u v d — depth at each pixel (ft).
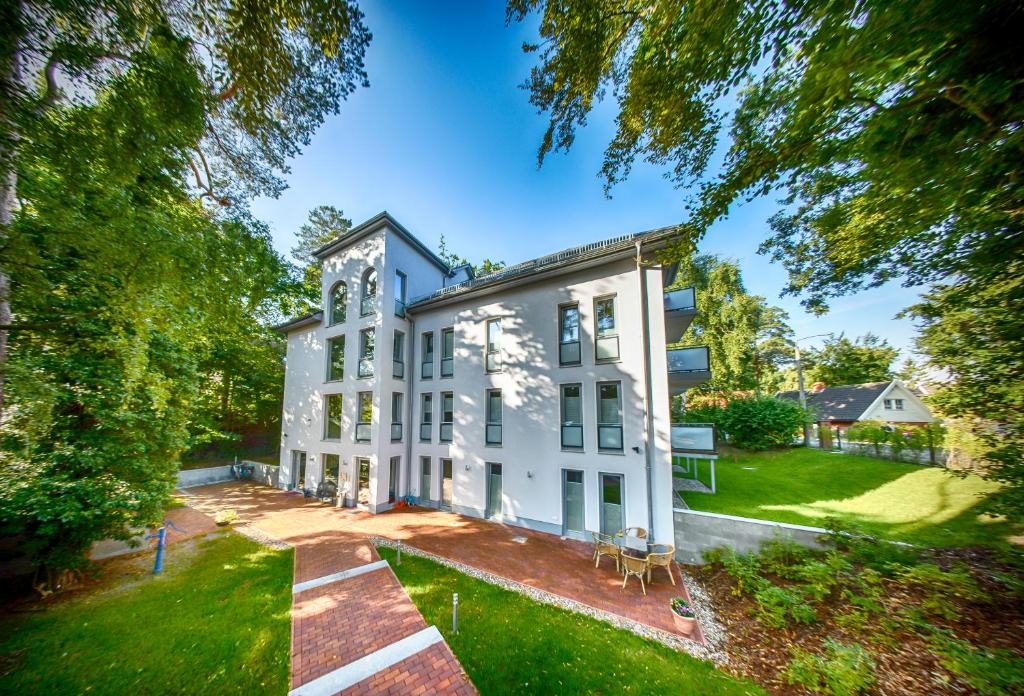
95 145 14.03
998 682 12.22
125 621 19.35
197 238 20.25
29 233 16.83
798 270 25.48
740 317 68.74
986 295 17.30
